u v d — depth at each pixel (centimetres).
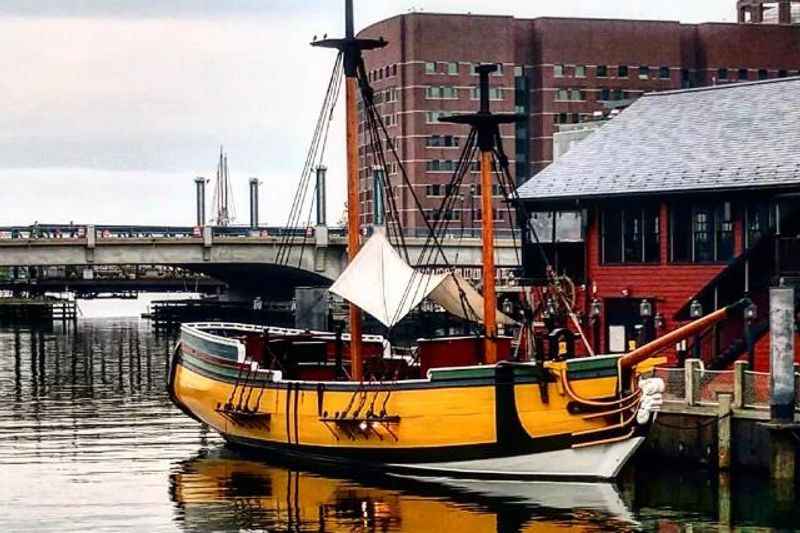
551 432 4066
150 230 11956
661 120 5903
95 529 3512
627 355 4125
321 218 11175
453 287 4872
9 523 3588
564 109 17800
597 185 5641
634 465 4328
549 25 17738
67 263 10562
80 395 6788
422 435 4172
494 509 3731
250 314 13638
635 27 18062
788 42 18588
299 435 4462
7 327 13725
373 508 3750
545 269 5859
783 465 3856
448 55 17238
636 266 5603
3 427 5512
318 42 4869
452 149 17188
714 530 3481
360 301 4659
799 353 4828
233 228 11606
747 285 5075
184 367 5078
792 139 5306
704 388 4212
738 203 5300
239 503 3834
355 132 4828
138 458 4653
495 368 4081
